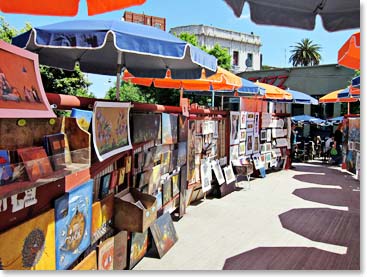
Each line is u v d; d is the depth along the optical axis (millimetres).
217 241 4484
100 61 5762
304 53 45125
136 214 3115
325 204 6684
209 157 6777
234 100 17688
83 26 3221
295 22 2869
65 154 2250
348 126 11734
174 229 4496
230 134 7766
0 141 1792
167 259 3850
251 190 7867
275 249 4262
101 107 2695
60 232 2229
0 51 1812
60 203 2215
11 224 1808
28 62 2074
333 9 2881
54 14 2562
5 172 1669
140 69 6121
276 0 2766
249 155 9102
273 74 23844
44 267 2061
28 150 1898
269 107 10734
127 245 3473
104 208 2975
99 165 2889
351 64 4156
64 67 5336
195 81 7926
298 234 4852
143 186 3994
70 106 2529
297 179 9680
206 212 5824
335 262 3898
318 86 21797
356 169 10281
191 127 5816
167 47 3262
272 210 6109
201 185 6316
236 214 5777
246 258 3953
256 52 41406
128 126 3344
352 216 5844
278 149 11172
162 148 4578
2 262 1715
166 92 18375
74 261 2531
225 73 6535
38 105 2041
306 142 16344
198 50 3957
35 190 1993
